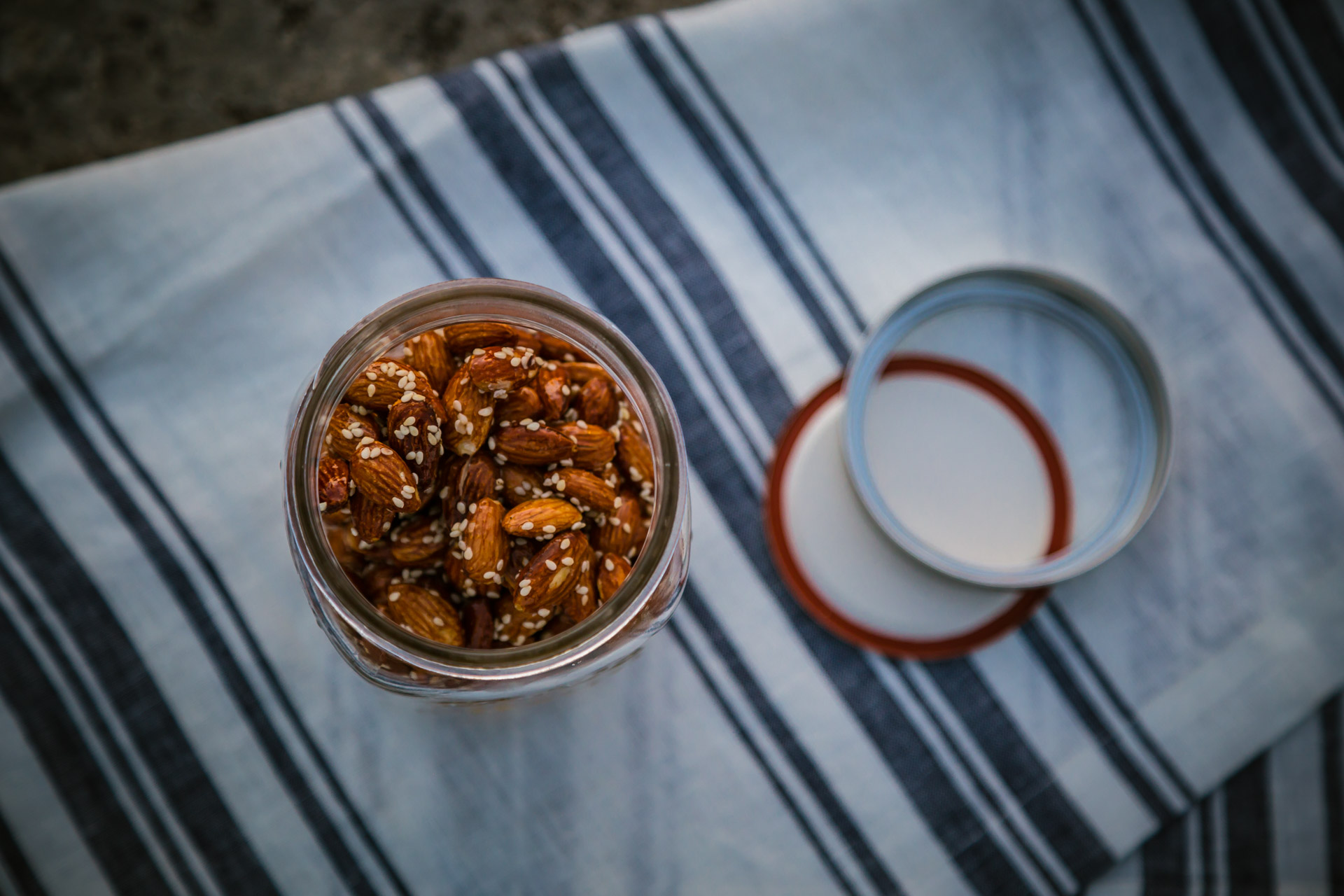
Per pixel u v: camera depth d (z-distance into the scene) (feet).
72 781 1.02
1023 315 1.08
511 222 1.05
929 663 1.06
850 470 1.02
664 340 1.06
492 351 0.82
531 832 1.03
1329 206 1.09
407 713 1.03
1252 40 1.09
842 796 1.05
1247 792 1.07
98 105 1.26
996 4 1.07
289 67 1.27
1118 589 1.08
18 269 1.00
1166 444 1.04
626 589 0.76
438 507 0.83
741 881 1.04
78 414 1.02
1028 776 1.06
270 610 1.03
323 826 1.02
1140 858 1.07
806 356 1.07
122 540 1.02
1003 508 1.07
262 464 1.03
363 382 0.80
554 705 1.04
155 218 1.02
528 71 1.05
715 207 1.06
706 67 1.06
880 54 1.07
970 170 1.08
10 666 1.02
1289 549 1.08
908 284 1.08
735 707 1.05
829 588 1.06
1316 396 1.09
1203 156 1.09
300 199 1.03
